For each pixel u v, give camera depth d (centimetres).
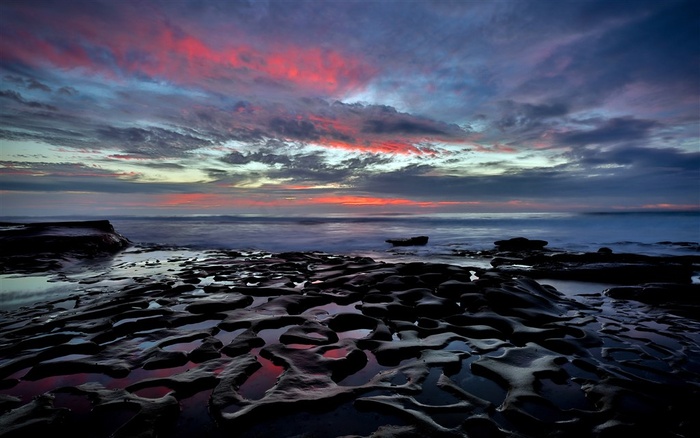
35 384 351
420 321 559
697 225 3409
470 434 270
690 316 598
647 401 319
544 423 284
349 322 546
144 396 324
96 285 809
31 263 1097
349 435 268
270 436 268
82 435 269
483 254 1567
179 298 687
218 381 347
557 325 530
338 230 3091
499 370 374
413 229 3206
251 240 2275
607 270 964
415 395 327
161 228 3250
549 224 3688
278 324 534
